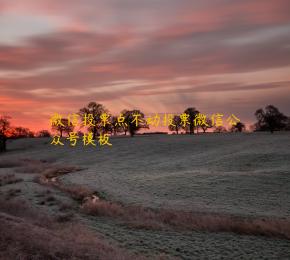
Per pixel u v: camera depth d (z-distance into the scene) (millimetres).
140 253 18109
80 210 28656
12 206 24328
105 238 20516
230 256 18344
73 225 21703
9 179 47250
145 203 31312
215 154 60531
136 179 44125
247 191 33094
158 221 25141
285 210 26984
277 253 18703
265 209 27516
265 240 20844
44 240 14555
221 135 103125
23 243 13641
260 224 22969
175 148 77125
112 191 37312
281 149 54938
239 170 44781
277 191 32281
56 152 96438
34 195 34906
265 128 110562
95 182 43875
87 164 68812
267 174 38594
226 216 26281
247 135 93812
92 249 15078
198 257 18172
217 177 39625
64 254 13656
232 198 31312
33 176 52656
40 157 89125
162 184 39000
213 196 32438
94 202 31203
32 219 21281
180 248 19438
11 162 76312
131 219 25531
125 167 58219
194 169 48688
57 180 49031
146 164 59844
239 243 20328
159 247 19484
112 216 26672
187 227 23516
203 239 21094
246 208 28031
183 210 28375
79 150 95375
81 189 38000
